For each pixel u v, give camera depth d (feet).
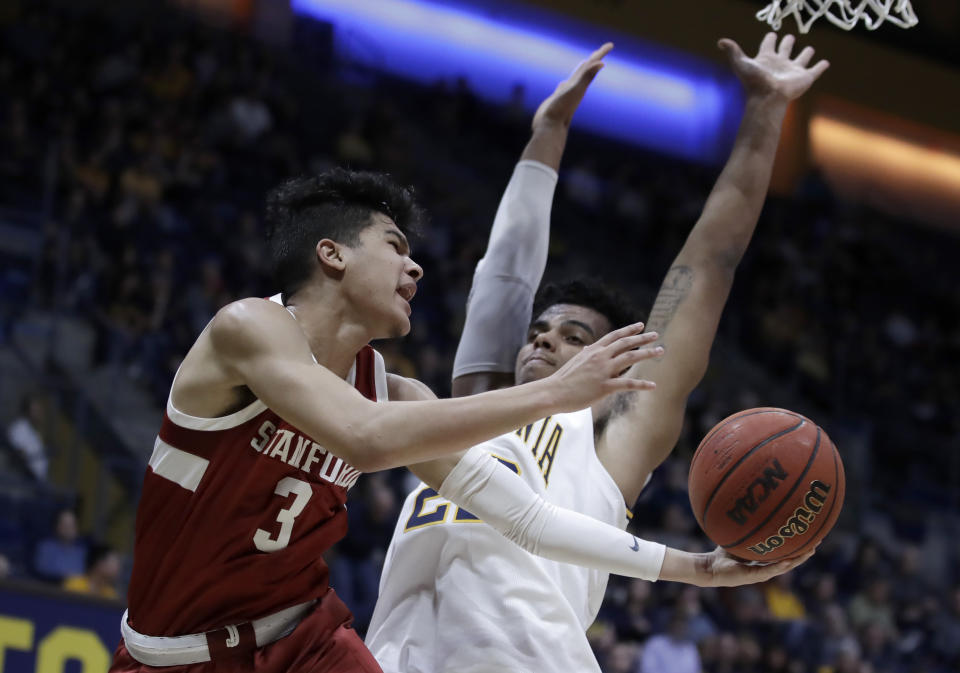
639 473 8.57
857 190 58.90
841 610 31.96
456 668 7.55
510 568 7.88
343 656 7.35
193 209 38.19
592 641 26.55
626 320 9.34
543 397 6.49
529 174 9.89
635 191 52.65
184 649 7.15
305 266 7.27
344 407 6.53
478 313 9.52
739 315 48.67
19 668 15.16
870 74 59.06
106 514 28.02
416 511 8.45
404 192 7.64
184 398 6.97
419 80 53.42
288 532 7.14
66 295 32.73
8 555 24.97
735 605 30.99
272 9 51.08
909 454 45.01
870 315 52.75
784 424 7.71
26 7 43.57
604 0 55.26
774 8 10.25
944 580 41.27
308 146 46.42
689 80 56.44
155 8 48.37
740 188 9.16
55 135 38.01
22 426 27.91
